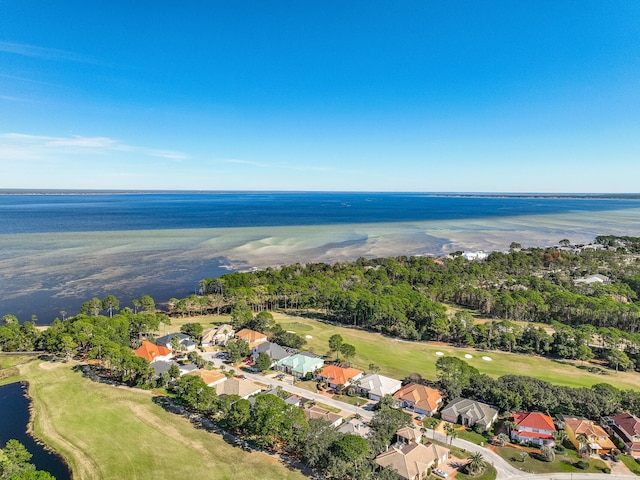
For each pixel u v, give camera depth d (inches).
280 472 2342.5
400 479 2269.9
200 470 2340.1
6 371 3563.0
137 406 3034.0
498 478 2322.8
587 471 2399.1
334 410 3093.0
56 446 2541.8
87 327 4018.2
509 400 3053.6
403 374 3752.5
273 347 4104.3
